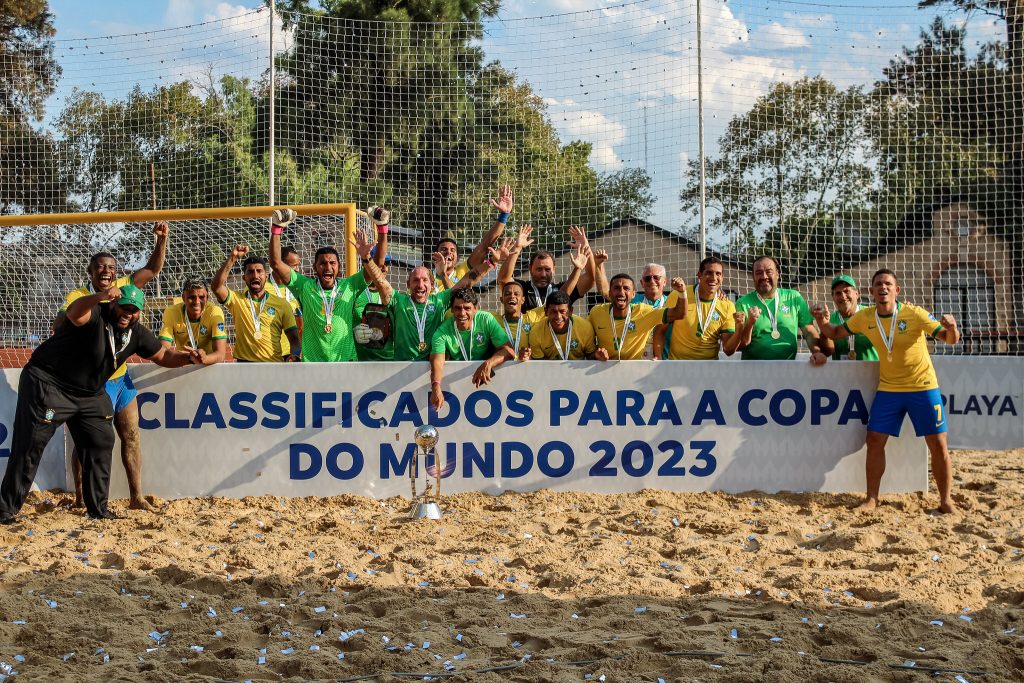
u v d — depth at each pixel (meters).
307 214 11.25
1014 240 17.48
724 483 7.85
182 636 4.41
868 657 4.05
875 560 5.68
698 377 7.84
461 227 20.06
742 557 5.82
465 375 7.79
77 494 7.60
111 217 11.44
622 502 7.48
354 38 19.56
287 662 4.03
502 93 20.42
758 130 23.36
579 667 3.99
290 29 17.72
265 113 19.75
